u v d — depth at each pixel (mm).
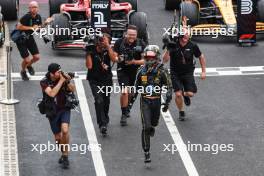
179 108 36312
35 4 41031
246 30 47500
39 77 41875
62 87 31438
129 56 35156
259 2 49219
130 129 35531
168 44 35594
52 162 32219
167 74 32281
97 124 35969
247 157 32688
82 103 38312
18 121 36250
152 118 32562
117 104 38375
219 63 44219
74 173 31281
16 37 40906
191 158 32625
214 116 37000
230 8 49375
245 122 36312
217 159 32531
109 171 31484
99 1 44688
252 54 45969
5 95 39219
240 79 41781
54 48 46281
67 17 46281
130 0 49875
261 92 39969
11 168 31609
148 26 51000
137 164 32125
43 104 31656
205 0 51562
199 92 39938
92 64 34438
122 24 47188
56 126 31672
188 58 35906
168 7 54594
